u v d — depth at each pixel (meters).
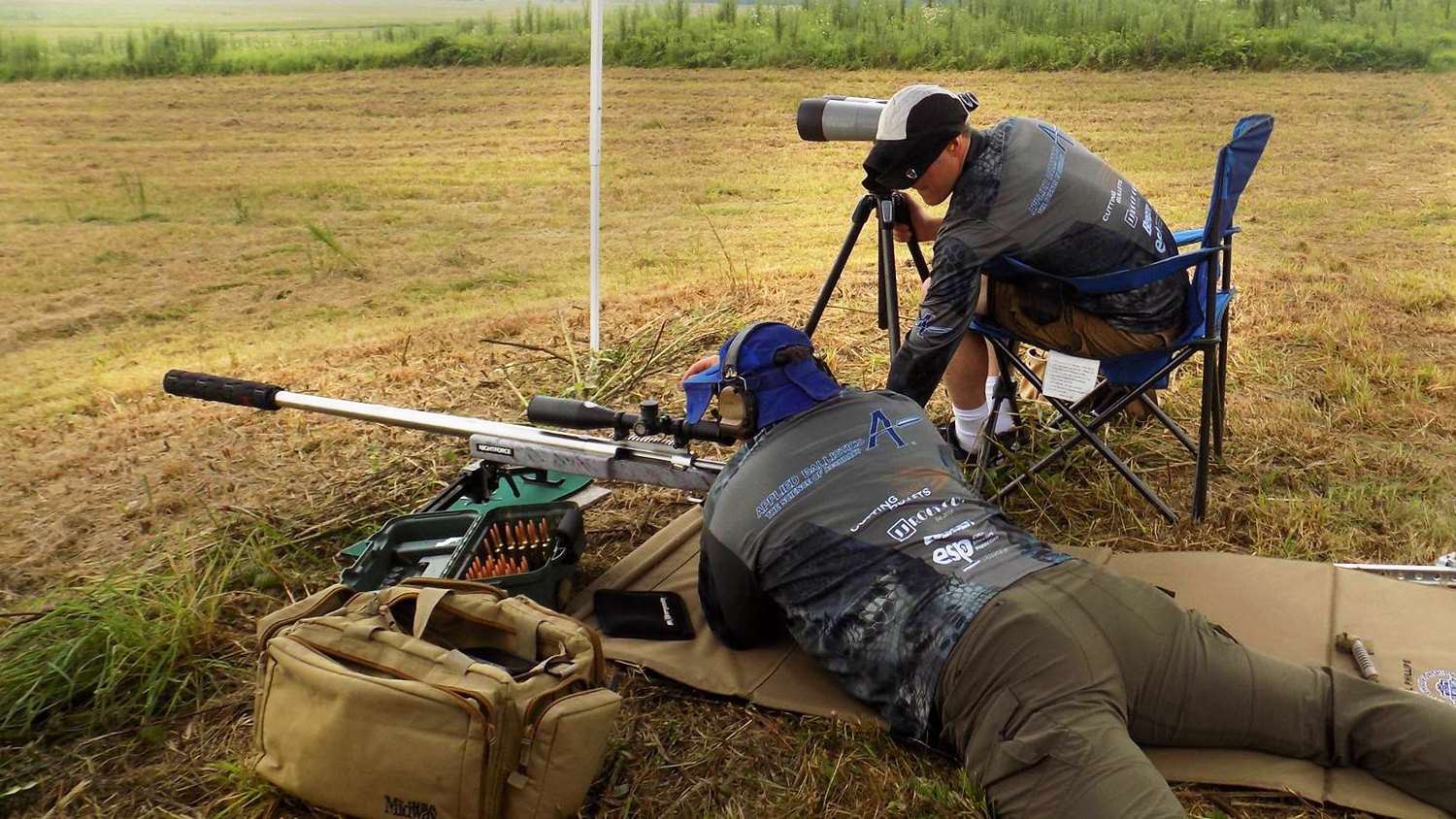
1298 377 4.89
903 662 2.44
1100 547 3.49
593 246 5.21
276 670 2.48
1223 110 8.59
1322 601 3.14
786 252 7.20
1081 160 3.40
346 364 5.52
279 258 6.77
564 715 2.28
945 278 3.29
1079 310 3.53
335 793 2.37
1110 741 2.14
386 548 3.24
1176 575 3.29
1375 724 2.36
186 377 3.76
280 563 3.60
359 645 2.44
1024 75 9.05
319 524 3.85
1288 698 2.40
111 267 6.49
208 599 3.24
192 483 4.21
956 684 2.32
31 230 6.70
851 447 2.65
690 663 2.95
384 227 7.23
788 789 2.57
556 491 3.87
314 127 7.77
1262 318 5.54
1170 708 2.37
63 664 2.92
